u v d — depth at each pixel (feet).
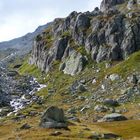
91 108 564.30
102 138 299.17
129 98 577.02
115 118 462.19
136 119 459.32
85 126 366.84
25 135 306.14
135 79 632.38
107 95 617.21
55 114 350.23
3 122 506.07
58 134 302.66
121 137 312.29
